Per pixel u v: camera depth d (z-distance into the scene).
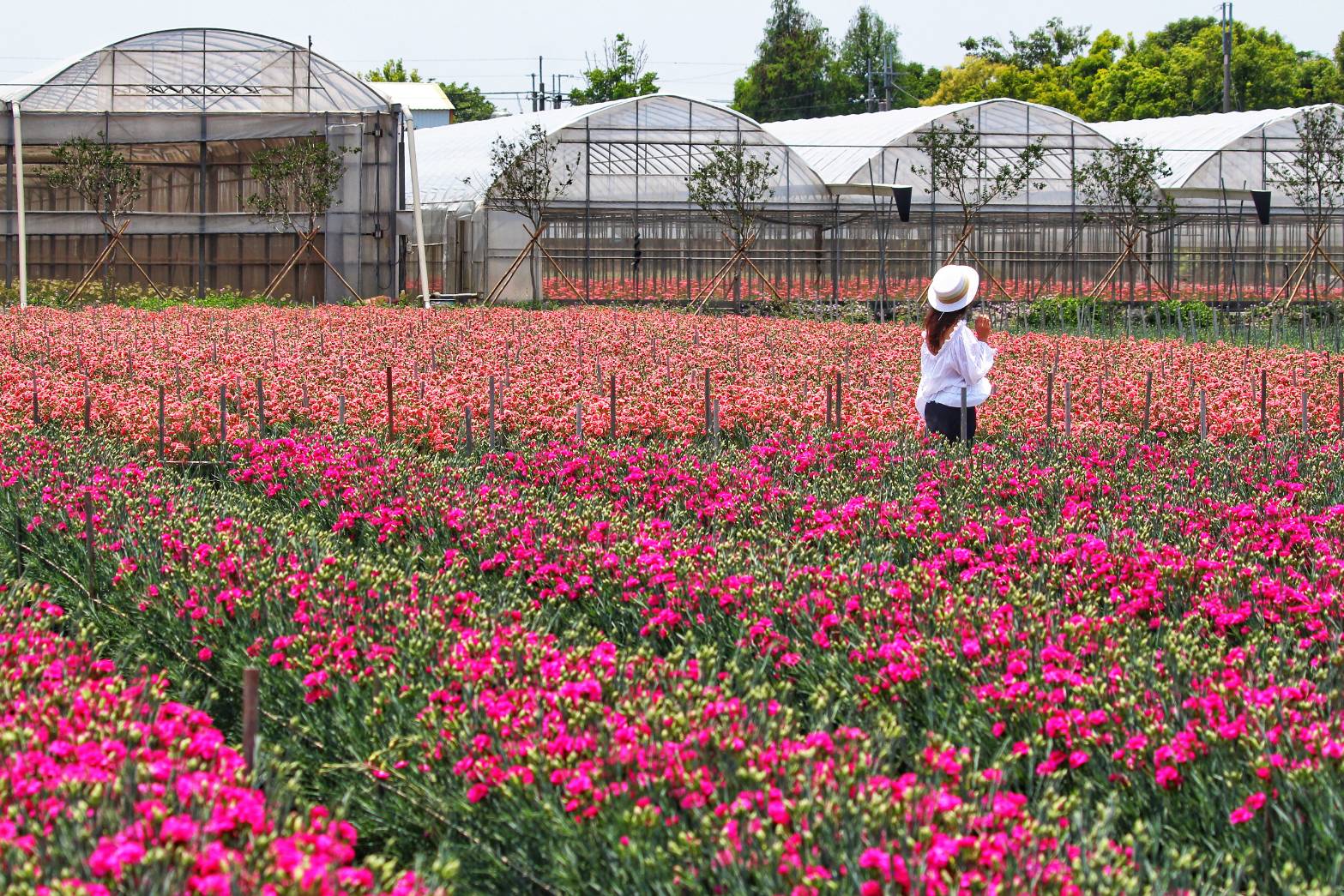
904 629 7.62
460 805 6.05
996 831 5.28
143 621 8.91
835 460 13.48
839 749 5.84
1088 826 5.89
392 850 6.39
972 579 8.74
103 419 16.19
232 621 8.37
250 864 4.81
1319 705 6.48
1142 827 5.50
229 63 43.97
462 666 6.98
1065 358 24.08
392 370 20.52
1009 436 15.08
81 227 44.03
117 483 11.69
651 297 45.12
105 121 43.88
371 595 8.44
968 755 5.71
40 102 43.44
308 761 7.06
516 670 6.91
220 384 15.24
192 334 26.66
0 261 44.31
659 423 15.84
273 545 9.89
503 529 10.20
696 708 6.29
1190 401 17.77
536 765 5.91
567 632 8.14
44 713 6.18
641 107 44.56
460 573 9.55
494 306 40.19
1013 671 6.83
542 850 5.73
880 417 16.12
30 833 5.05
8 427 14.79
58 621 8.99
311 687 7.08
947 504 10.99
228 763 5.62
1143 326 36.31
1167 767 5.92
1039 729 6.49
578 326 29.59
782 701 7.02
